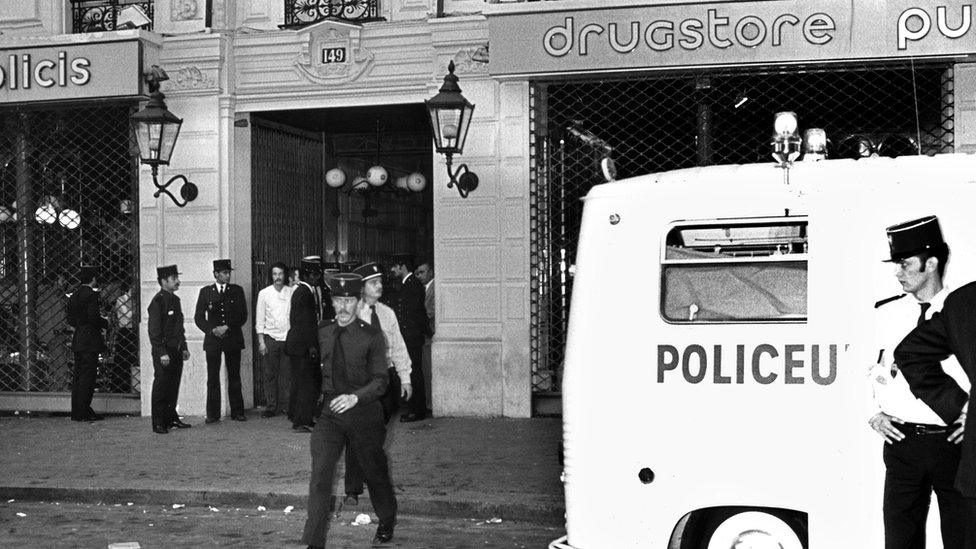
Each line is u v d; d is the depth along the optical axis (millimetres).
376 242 18172
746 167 6691
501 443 12609
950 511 5680
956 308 5207
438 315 14711
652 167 14531
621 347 6758
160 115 14148
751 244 6656
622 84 14445
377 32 15039
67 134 16156
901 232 5711
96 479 11008
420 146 17797
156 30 15586
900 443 5750
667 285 6734
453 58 14727
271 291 15195
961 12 12914
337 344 8125
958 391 5527
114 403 15812
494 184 14562
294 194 16844
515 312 14484
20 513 10172
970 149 13391
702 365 6645
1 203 16406
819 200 6531
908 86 14133
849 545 6410
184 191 15281
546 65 13844
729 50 13406
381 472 8508
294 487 10477
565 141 14648
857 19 13117
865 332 6418
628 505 6711
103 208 16078
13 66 15328
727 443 6594
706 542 6703
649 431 6699
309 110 15562
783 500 6504
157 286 15531
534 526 9539
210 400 14648
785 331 6543
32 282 16359
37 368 16375
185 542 8961
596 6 13656
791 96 14312
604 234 6840
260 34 15367
